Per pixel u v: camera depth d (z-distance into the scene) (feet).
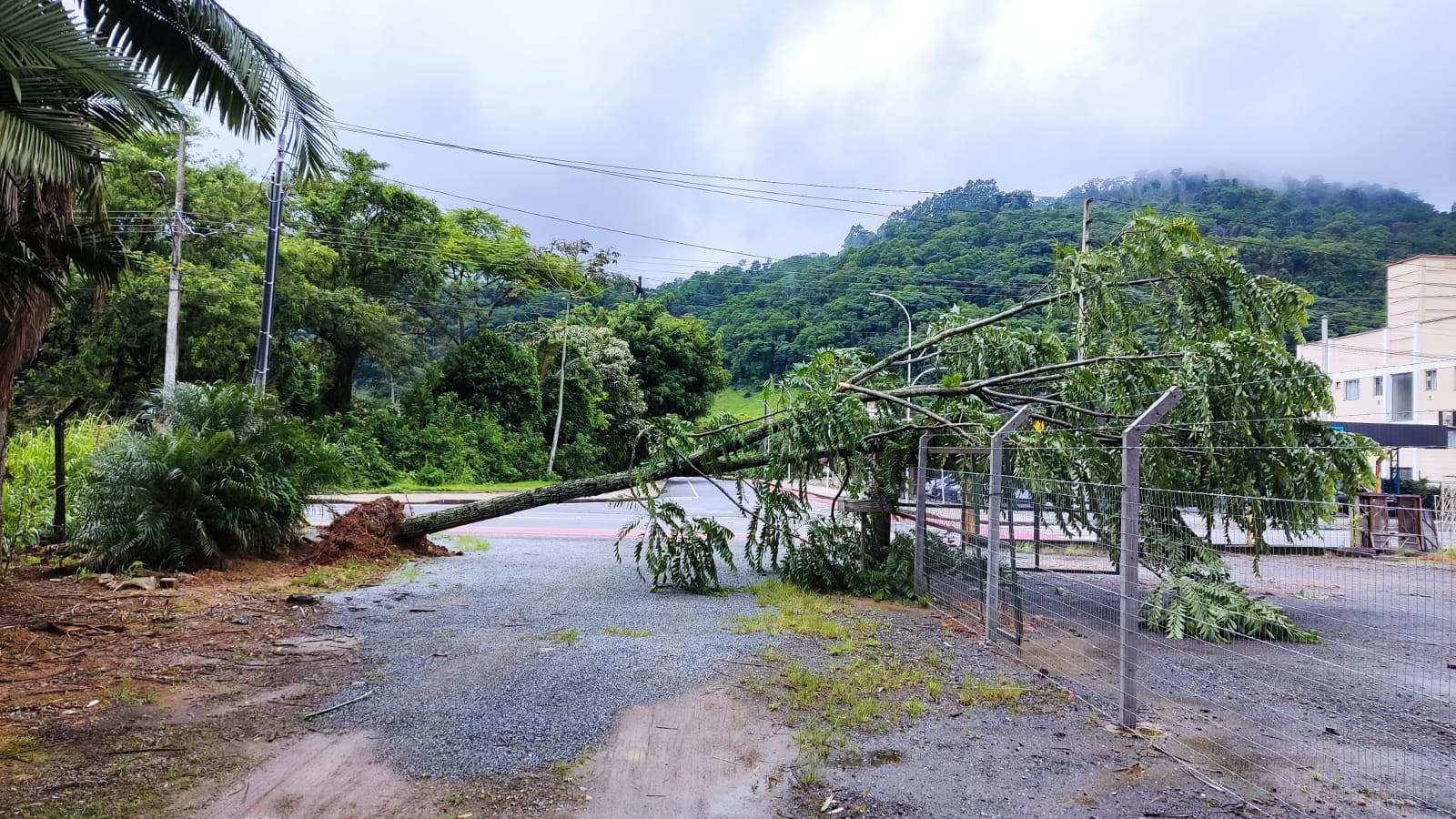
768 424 27.76
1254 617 19.20
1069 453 23.66
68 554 29.37
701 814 10.98
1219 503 14.93
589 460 118.21
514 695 15.67
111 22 22.45
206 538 28.58
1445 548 12.07
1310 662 17.95
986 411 29.60
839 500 28.55
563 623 22.07
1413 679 15.89
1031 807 11.25
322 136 25.39
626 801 11.32
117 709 14.62
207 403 31.22
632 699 15.52
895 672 17.46
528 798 11.37
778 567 32.01
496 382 107.34
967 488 22.97
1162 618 20.92
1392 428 68.85
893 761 12.82
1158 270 25.80
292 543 33.32
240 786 11.55
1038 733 14.11
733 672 17.35
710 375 150.41
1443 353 99.60
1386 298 108.99
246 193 83.35
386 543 34.78
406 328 111.65
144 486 28.25
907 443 27.48
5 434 24.72
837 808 11.18
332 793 11.41
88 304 69.87
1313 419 22.68
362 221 96.78
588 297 132.16
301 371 94.73
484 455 98.99
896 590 26.40
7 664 17.20
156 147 78.95
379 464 88.07
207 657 18.25
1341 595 12.86
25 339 23.94
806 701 15.49
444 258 100.94
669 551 27.53
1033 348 29.68
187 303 71.20
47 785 11.34
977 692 16.25
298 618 22.49
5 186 19.22
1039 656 18.97
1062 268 26.96
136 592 24.90
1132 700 14.35
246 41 23.03
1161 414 14.65
